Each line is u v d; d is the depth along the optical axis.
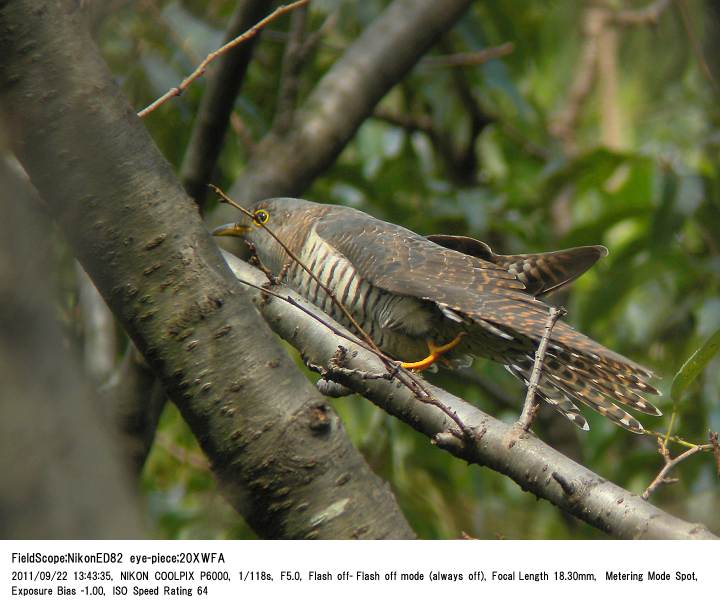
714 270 11.38
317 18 12.55
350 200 12.20
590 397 7.34
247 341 4.68
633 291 11.65
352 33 13.03
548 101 16.25
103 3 6.23
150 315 4.66
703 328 11.23
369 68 10.28
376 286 8.03
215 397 4.62
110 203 4.62
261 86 12.05
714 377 11.21
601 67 15.47
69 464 2.44
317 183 12.38
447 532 11.25
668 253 11.35
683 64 14.70
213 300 4.67
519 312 7.30
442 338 8.09
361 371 6.09
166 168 4.78
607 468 12.52
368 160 13.68
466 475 12.35
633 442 12.83
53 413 2.44
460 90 13.74
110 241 4.64
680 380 5.94
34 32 4.54
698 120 13.81
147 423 7.49
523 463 5.14
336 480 4.61
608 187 14.48
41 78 4.54
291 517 4.60
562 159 12.40
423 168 14.32
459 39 13.11
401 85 13.82
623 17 15.25
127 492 2.53
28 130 4.54
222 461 4.64
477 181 14.36
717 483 10.99
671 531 4.75
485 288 7.70
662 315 12.49
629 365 6.46
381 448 11.12
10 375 2.39
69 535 2.40
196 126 8.07
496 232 12.82
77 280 6.68
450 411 5.24
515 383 13.20
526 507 12.60
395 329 8.10
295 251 8.82
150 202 4.67
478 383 12.60
